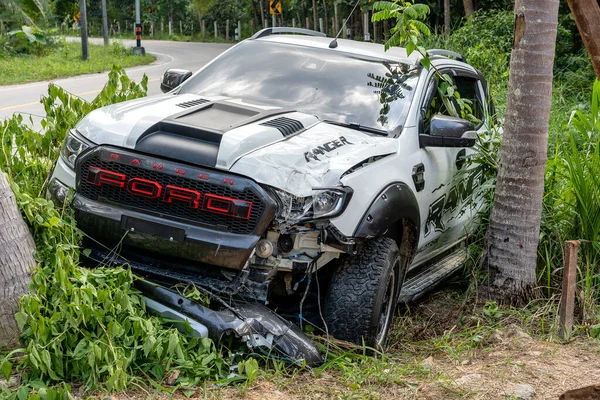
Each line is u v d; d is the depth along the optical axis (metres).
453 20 24.30
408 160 5.35
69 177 4.86
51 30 32.91
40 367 3.77
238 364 4.21
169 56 38.06
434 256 6.38
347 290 4.83
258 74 5.95
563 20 18.45
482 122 6.87
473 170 6.52
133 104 5.33
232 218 4.49
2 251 4.20
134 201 4.64
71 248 4.43
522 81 5.72
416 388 4.29
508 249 5.86
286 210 4.48
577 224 6.36
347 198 4.58
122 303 4.08
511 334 5.36
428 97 5.88
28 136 5.85
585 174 6.62
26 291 4.27
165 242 4.54
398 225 5.40
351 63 6.00
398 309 6.13
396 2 5.80
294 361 4.43
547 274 5.97
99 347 3.88
